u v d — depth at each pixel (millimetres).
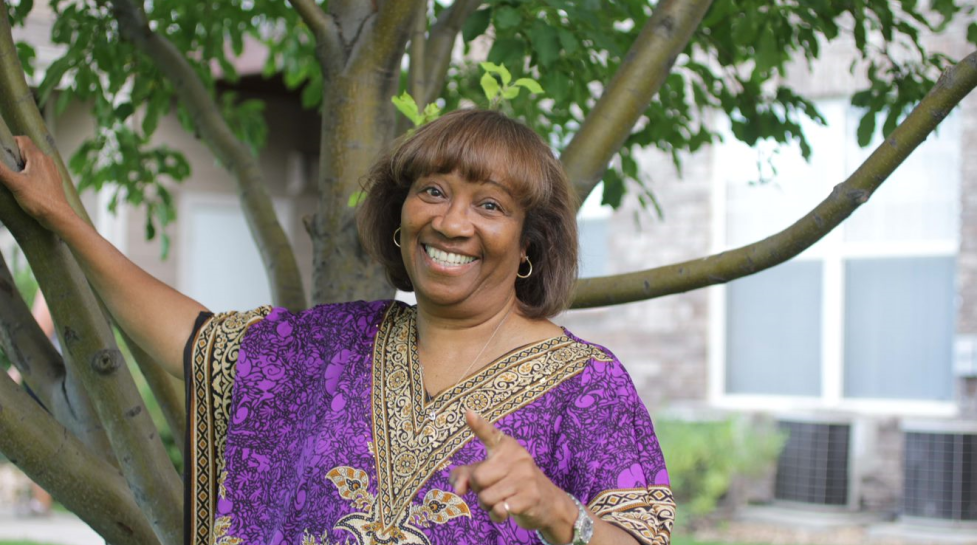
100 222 9250
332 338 1755
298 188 10070
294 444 1701
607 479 1544
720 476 7059
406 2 2037
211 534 1715
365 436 1625
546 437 1592
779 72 2867
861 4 2576
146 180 3459
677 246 7781
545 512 1313
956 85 1693
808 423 7164
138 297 1782
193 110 2664
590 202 8117
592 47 2676
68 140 8305
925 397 7176
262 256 2582
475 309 1675
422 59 2264
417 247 1664
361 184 1940
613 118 2037
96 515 1826
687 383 7836
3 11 1811
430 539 1551
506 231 1631
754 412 7535
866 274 7367
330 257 2162
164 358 1795
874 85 2822
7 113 1809
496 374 1637
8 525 7348
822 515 7027
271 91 9688
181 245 9664
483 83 1945
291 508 1641
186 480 1747
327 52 2117
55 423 1783
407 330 1735
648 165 7883
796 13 2654
